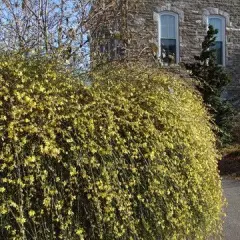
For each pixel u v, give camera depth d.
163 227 3.22
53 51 3.90
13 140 2.71
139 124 3.35
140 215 3.17
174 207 3.35
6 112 2.81
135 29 8.37
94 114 3.14
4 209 2.57
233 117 12.97
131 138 3.22
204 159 3.95
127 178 3.11
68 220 2.79
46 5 5.68
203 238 3.98
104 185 2.92
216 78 12.77
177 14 15.03
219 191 4.30
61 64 3.44
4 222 2.62
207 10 15.52
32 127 2.79
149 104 3.56
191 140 3.72
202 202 3.79
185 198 3.52
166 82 4.10
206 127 4.63
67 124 3.01
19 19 5.48
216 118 12.39
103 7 6.07
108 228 2.95
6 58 3.15
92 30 6.06
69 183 2.85
